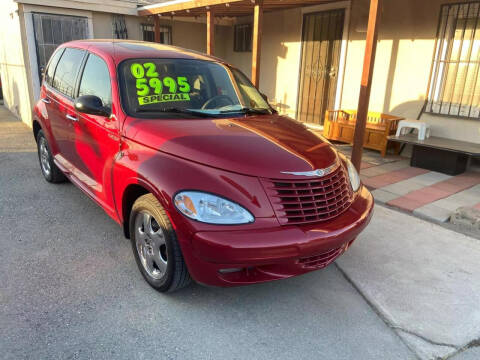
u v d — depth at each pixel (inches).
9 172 221.9
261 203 96.2
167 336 97.3
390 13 277.7
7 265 125.6
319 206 102.5
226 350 93.7
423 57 265.3
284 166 102.0
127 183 113.3
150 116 123.0
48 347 91.6
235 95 146.7
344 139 299.9
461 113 252.5
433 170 247.6
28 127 354.3
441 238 157.3
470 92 246.7
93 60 147.3
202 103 134.8
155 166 104.7
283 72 376.8
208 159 101.3
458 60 248.7
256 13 255.9
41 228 152.6
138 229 116.5
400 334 102.3
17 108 395.5
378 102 298.0
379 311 111.0
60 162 176.6
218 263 93.1
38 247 137.9
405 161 269.4
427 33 260.2
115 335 96.7
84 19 354.6
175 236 100.3
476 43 238.8
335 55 323.0
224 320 104.4
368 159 271.9
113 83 129.0
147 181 104.3
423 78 267.6
